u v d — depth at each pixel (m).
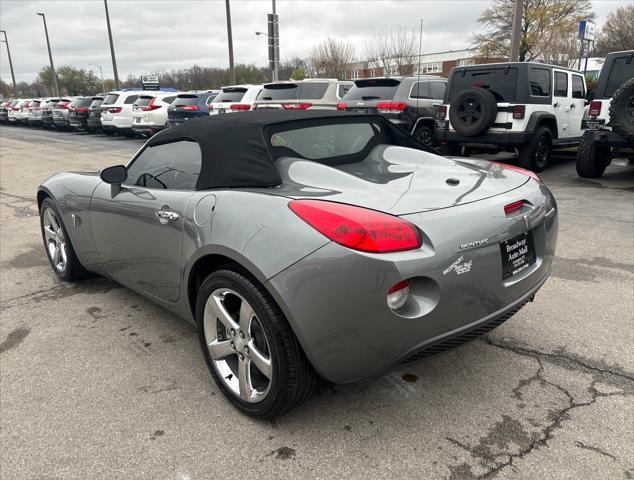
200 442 2.25
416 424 2.34
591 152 7.95
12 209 7.42
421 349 2.07
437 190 2.38
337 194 2.24
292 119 2.74
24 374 2.83
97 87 83.19
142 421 2.40
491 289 2.22
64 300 3.86
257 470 2.08
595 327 3.23
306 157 2.68
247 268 2.15
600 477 2.00
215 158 2.58
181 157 2.86
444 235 2.06
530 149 8.56
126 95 20.83
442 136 9.08
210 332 2.54
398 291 1.97
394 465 2.09
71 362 2.95
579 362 2.83
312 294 1.99
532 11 34.72
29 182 9.97
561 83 9.15
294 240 2.04
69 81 81.69
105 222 3.33
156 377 2.78
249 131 2.57
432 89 10.23
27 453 2.20
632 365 2.79
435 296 2.03
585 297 3.70
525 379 2.67
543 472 2.03
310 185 2.36
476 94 8.30
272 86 11.72
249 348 2.31
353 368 2.07
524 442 2.20
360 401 2.52
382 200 2.19
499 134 8.41
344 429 2.31
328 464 2.10
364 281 1.92
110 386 2.69
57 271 4.26
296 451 2.18
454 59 39.78
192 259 2.52
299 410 2.45
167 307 3.05
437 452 2.15
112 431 2.33
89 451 2.21
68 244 3.96
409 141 3.35
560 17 34.81
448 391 2.58
